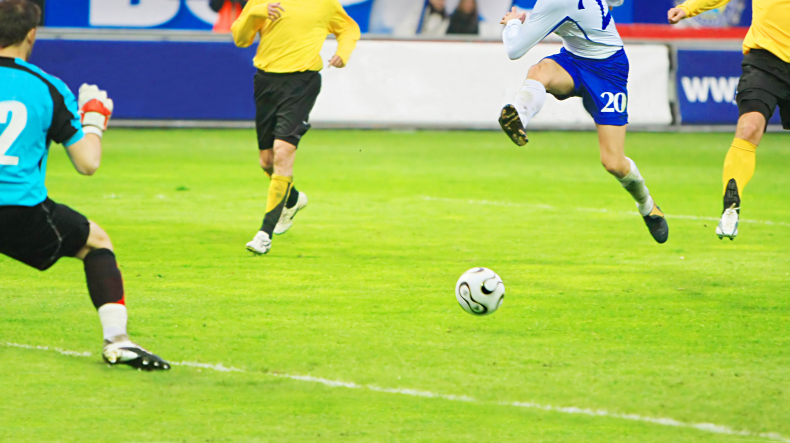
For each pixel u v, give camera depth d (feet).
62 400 43.70
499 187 137.49
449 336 56.08
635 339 56.03
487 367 49.80
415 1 237.66
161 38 221.25
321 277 73.61
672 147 204.95
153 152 178.29
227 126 223.10
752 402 44.65
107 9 231.71
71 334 55.16
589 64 74.95
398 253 84.79
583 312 62.90
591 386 46.80
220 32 233.96
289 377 47.88
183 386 46.19
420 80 229.25
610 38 74.49
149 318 59.57
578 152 192.54
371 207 115.14
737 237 96.07
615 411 43.42
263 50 85.56
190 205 114.73
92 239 49.52
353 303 64.69
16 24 46.93
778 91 76.54
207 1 235.20
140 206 113.09
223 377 47.73
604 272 77.15
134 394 44.83
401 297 66.85
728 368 50.08
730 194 74.74
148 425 40.78
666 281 73.72
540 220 106.42
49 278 70.95
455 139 213.66
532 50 231.91
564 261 81.87
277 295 67.00
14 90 46.55
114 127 219.00
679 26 244.63
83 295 65.46
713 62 239.50
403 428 40.93
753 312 63.46
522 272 76.79
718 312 63.36
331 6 86.79
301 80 85.20
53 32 217.97
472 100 230.07
